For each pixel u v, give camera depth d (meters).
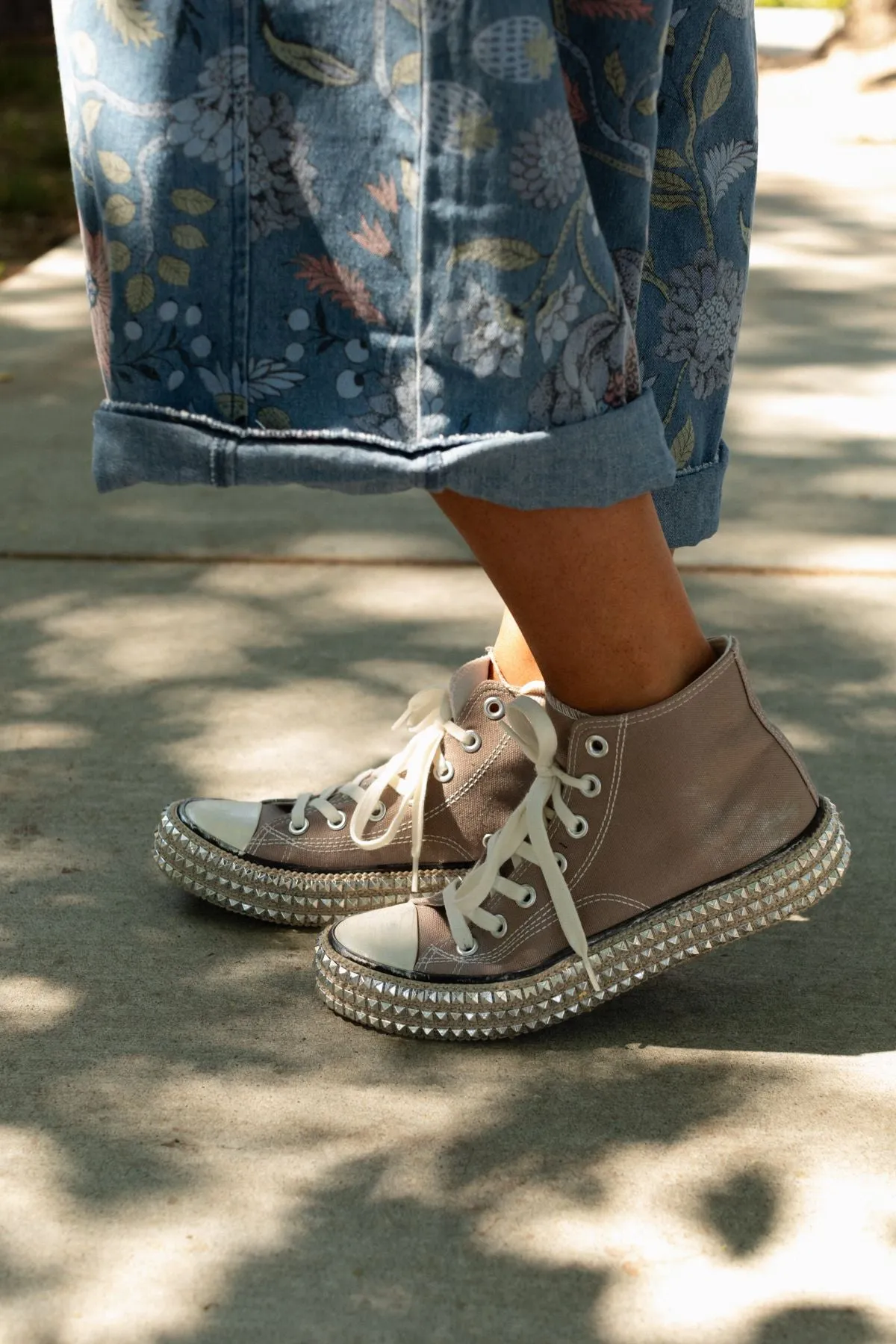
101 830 1.71
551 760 1.33
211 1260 1.08
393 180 1.11
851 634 2.23
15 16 10.27
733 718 1.33
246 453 1.19
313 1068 1.31
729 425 3.21
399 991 1.34
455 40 1.06
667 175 1.36
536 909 1.35
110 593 2.40
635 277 1.20
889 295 4.22
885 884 1.60
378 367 1.16
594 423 1.14
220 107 1.13
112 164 1.16
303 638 2.23
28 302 4.25
